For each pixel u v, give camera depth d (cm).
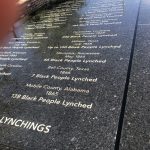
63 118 61
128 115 58
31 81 79
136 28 98
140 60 78
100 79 73
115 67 77
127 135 53
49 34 111
